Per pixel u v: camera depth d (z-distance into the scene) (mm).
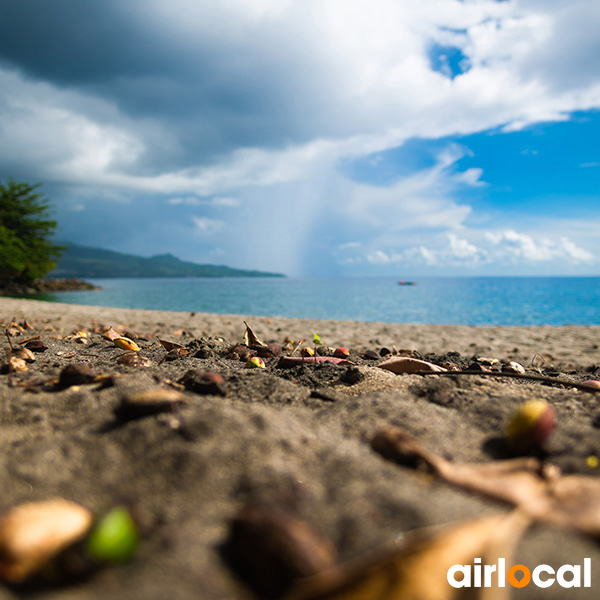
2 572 194
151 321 1798
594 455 290
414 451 271
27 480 259
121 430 303
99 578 197
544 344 1406
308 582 182
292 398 414
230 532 207
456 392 425
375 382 467
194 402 340
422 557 189
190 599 185
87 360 610
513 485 237
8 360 524
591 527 208
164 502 240
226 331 1518
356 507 227
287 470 257
